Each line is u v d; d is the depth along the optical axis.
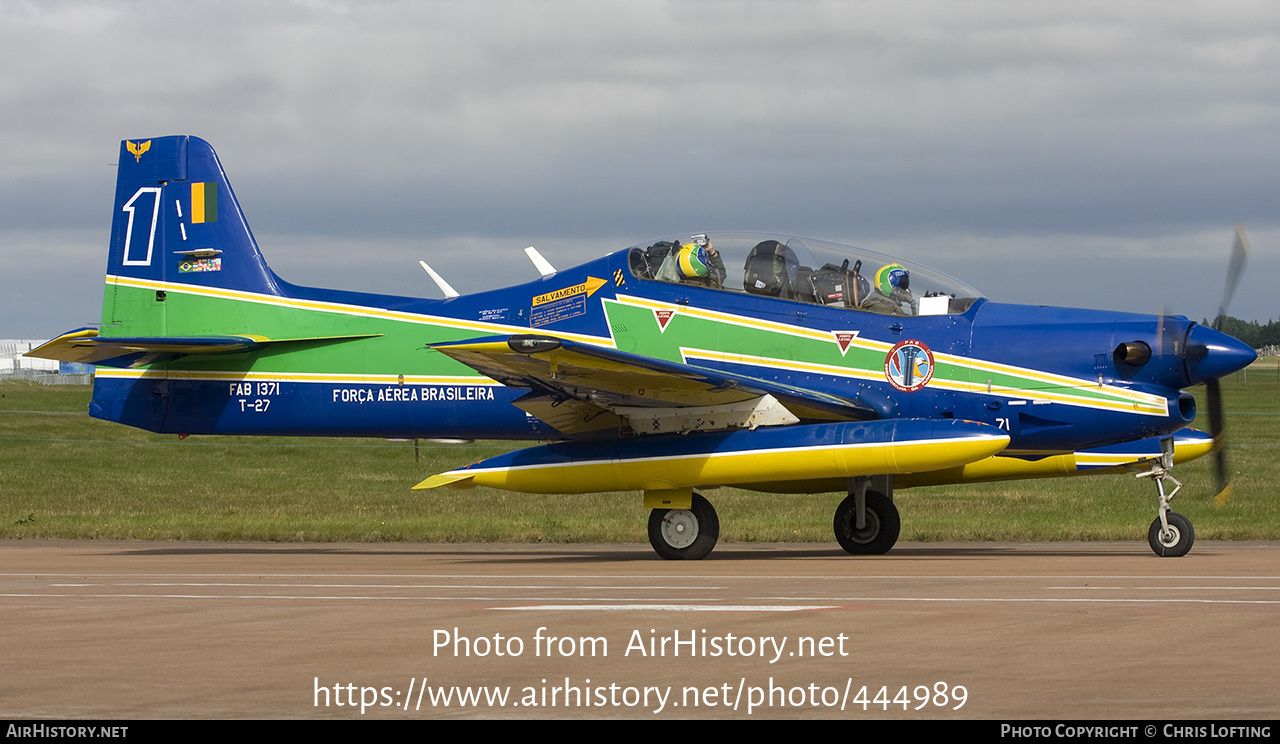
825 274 24.69
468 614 14.32
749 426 23.77
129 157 29.78
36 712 9.45
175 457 65.25
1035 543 28.55
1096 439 23.28
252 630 13.29
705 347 24.86
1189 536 23.11
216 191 29.27
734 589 16.88
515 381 23.50
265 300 28.67
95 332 27.08
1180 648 11.48
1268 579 17.77
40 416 90.56
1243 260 24.11
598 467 23.78
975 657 11.14
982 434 21.81
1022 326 23.77
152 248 29.48
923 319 24.14
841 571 20.12
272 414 28.52
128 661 11.45
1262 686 9.88
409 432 27.95
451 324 27.20
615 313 25.50
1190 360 22.80
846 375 24.17
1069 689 9.82
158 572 21.84
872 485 25.70
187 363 28.84
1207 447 27.34
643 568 21.59
